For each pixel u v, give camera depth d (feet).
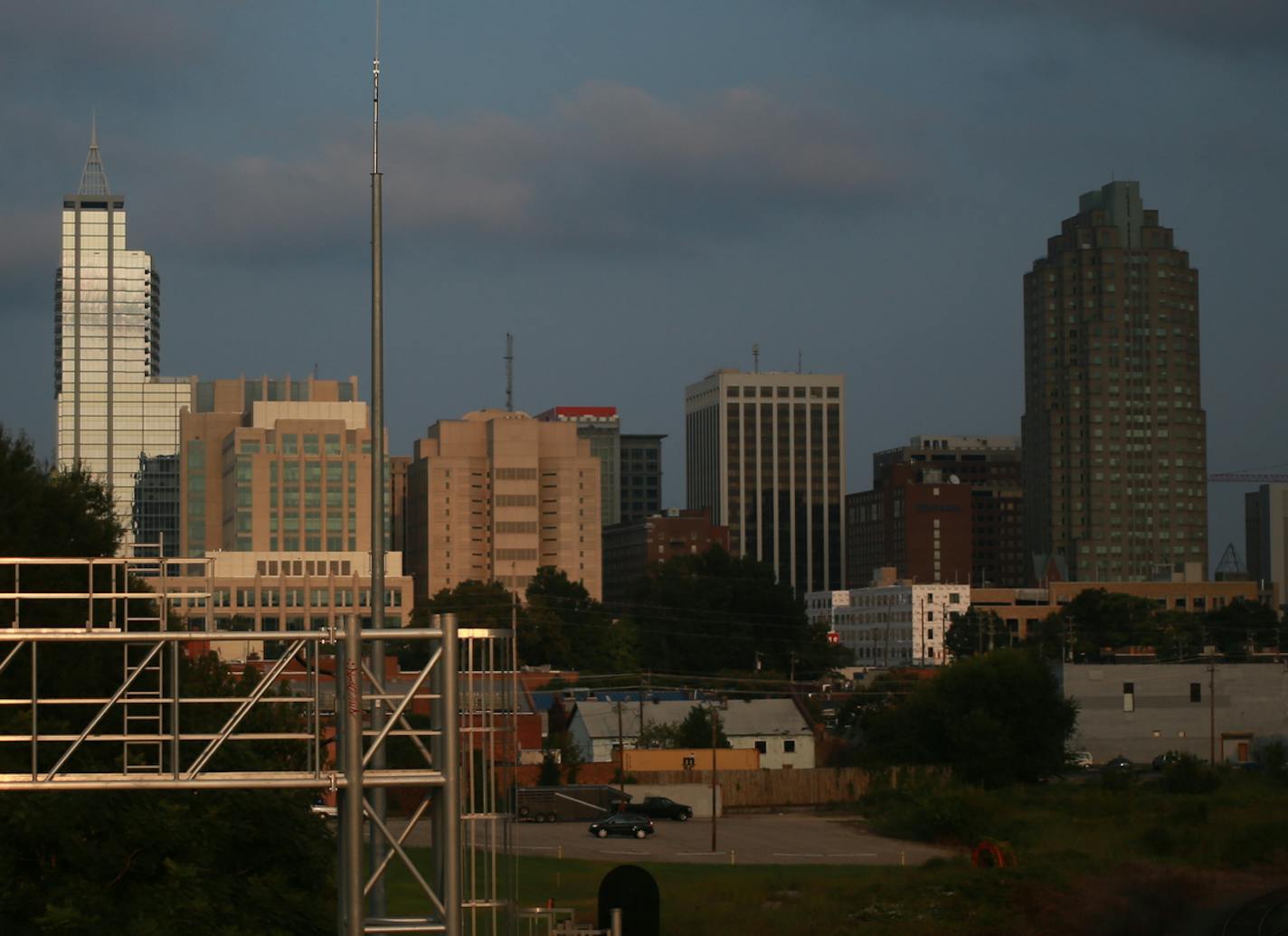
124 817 130.52
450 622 101.50
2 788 96.07
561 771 476.95
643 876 131.44
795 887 278.05
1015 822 385.70
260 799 141.49
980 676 472.85
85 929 120.16
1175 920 248.73
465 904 110.11
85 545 216.74
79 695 186.09
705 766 495.00
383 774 99.71
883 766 475.31
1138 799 417.69
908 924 235.81
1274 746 501.15
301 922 134.41
